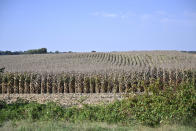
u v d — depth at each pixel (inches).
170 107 479.5
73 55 2381.9
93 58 2206.0
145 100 506.6
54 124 473.1
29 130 429.4
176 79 1253.1
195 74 1257.4
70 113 542.3
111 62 2000.5
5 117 533.0
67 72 1279.5
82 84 1224.8
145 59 2082.9
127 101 527.5
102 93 1098.7
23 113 553.3
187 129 437.4
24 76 1248.2
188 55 2228.1
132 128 452.1
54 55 2437.3
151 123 475.5
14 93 1221.1
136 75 1237.7
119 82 1198.9
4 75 1258.0
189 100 482.3
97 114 520.1
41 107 569.6
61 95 1027.9
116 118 501.4
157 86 538.0
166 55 2217.0
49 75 1248.2
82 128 444.1
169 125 458.9
